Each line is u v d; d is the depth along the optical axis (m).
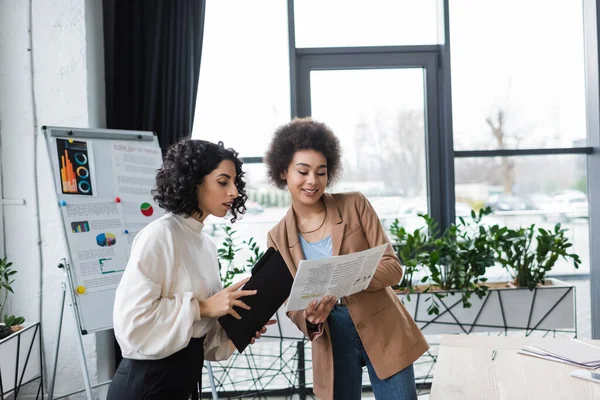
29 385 3.12
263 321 1.66
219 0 3.58
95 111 3.20
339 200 1.95
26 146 3.08
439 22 3.56
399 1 3.57
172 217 1.62
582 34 3.61
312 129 1.87
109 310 2.65
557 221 3.64
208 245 1.72
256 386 3.53
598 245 3.59
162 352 1.46
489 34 3.60
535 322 3.20
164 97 3.30
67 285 2.61
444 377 1.62
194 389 1.64
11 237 3.09
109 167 2.82
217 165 1.60
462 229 3.61
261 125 3.60
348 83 3.61
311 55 3.59
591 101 3.58
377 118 3.61
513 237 3.22
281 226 1.95
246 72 3.60
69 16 3.07
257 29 3.59
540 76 3.61
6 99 3.07
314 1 3.57
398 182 3.63
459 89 3.61
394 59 3.57
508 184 3.62
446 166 3.58
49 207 3.10
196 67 3.35
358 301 1.87
